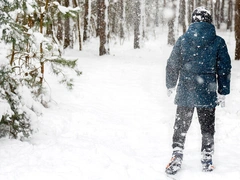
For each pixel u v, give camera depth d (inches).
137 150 178.1
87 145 168.6
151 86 405.7
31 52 210.8
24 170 129.7
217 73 145.2
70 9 240.1
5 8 165.2
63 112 240.5
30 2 191.6
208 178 137.0
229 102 314.0
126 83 415.8
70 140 176.7
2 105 156.0
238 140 197.2
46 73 392.5
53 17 242.8
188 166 151.5
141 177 136.2
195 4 1877.5
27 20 231.0
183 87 145.4
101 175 133.6
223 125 230.4
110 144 181.5
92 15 1326.3
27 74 221.1
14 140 165.0
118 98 328.8
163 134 214.2
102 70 512.7
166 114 274.1
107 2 795.4
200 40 141.4
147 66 603.2
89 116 242.4
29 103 177.9
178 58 146.9
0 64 162.6
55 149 155.5
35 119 173.8
